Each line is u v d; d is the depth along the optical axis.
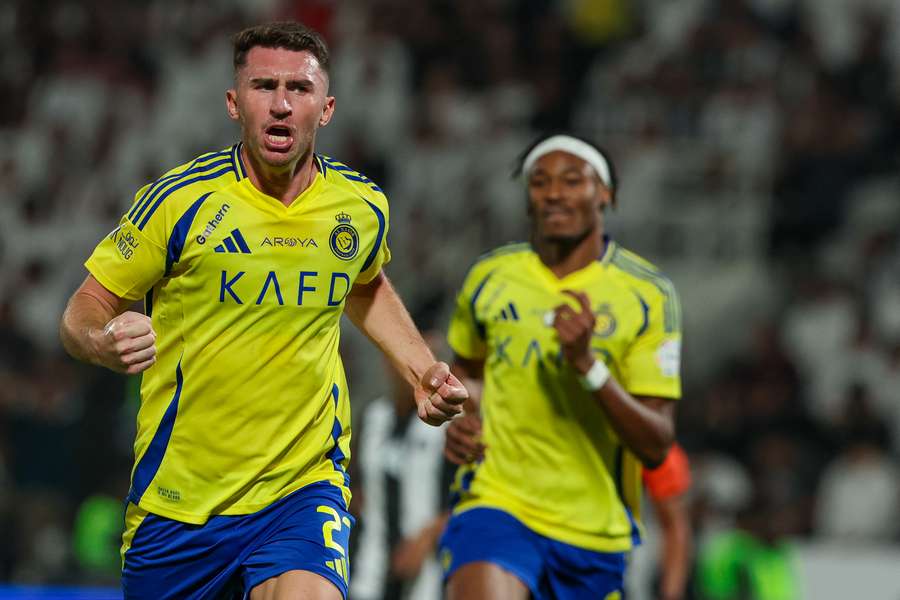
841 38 54.62
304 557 13.96
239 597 14.89
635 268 19.50
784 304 47.38
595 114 50.31
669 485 21.62
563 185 19.19
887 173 50.22
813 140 50.03
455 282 47.53
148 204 13.91
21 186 53.53
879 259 47.81
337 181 14.48
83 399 41.03
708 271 48.59
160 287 14.19
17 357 43.72
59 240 51.66
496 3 53.72
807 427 41.88
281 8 54.44
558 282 19.28
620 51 53.06
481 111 50.62
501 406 19.08
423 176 49.56
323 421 14.65
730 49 50.75
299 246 14.07
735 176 49.12
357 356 45.75
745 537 30.02
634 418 18.03
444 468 23.25
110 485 38.56
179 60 55.03
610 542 19.00
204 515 14.36
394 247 48.31
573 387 18.73
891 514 39.59
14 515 39.12
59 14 57.22
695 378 46.31
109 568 37.31
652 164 49.06
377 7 53.75
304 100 13.83
